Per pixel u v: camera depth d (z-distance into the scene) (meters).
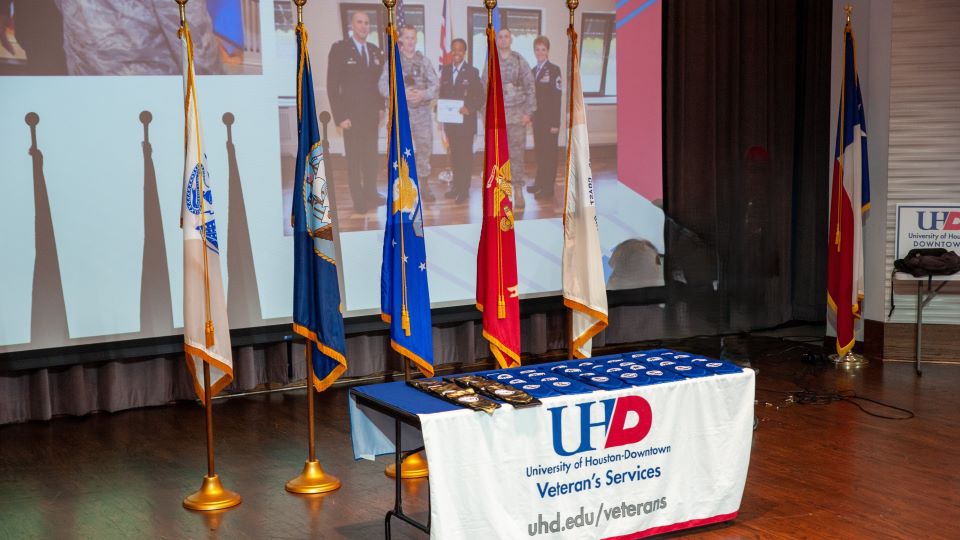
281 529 4.18
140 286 6.11
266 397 6.52
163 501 4.57
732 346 7.72
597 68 7.40
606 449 3.82
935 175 7.03
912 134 7.03
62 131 5.83
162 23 6.03
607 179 7.52
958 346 7.06
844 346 6.99
